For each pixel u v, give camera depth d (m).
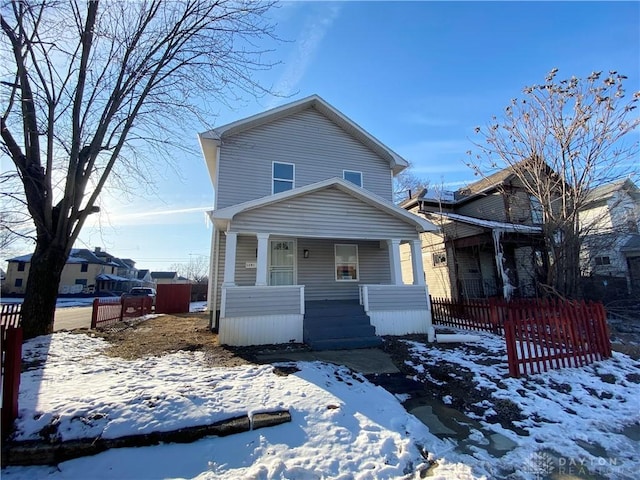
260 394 4.13
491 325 9.10
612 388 5.07
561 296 10.03
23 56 7.35
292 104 11.71
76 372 4.89
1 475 2.79
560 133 11.00
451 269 16.08
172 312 19.05
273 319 7.86
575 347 6.18
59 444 2.99
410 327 9.13
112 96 8.33
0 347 2.86
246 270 10.34
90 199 8.51
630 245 15.96
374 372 5.77
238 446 3.25
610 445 3.53
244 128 11.23
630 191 12.52
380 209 9.59
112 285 48.88
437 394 4.93
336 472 2.94
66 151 7.95
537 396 4.75
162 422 3.35
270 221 8.41
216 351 6.79
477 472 3.01
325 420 3.75
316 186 8.80
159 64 8.34
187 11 8.17
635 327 10.20
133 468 2.91
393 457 3.21
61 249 8.19
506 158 12.41
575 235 11.05
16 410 3.24
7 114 7.21
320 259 11.25
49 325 7.96
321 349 7.25
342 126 12.63
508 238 13.11
